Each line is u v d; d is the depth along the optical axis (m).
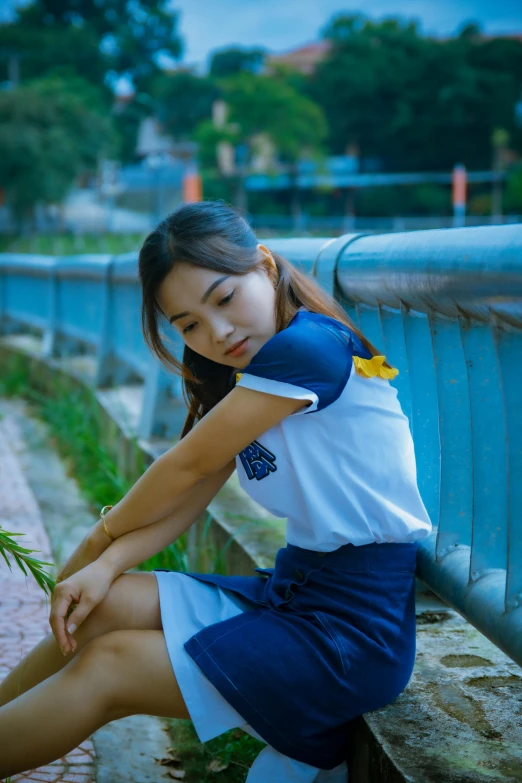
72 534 3.57
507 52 73.31
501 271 1.31
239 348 1.67
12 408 6.25
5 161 48.94
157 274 1.65
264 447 1.64
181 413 3.70
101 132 54.00
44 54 79.88
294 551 1.70
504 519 1.55
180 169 47.66
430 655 1.81
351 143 74.31
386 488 1.63
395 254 1.71
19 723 1.56
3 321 8.32
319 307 1.72
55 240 33.56
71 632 1.67
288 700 1.54
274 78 71.38
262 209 66.06
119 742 2.14
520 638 1.36
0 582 2.94
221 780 1.97
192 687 1.55
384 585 1.62
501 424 1.54
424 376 1.84
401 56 72.94
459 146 72.75
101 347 4.89
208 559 2.74
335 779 1.66
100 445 4.42
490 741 1.49
